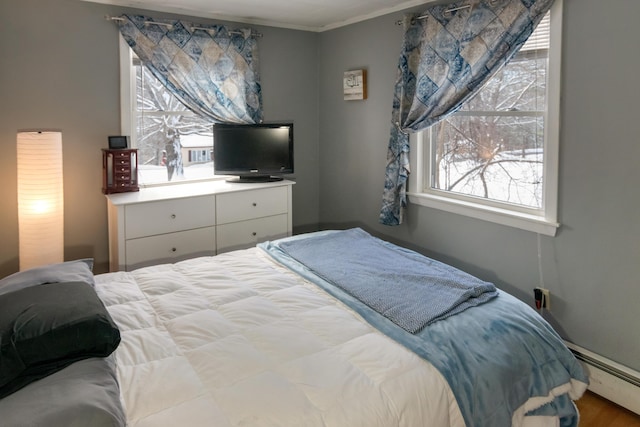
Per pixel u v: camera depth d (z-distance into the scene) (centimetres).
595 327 230
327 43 397
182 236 312
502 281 274
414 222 332
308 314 176
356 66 369
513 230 265
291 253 243
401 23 316
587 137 224
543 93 251
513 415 157
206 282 207
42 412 108
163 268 227
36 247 273
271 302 187
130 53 321
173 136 353
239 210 339
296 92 402
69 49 298
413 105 307
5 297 150
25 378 121
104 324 136
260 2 317
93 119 311
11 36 279
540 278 253
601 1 212
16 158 288
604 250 223
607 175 218
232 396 126
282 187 360
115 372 135
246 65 364
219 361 142
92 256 321
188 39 337
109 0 306
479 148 291
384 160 355
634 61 203
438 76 291
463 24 273
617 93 210
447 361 148
